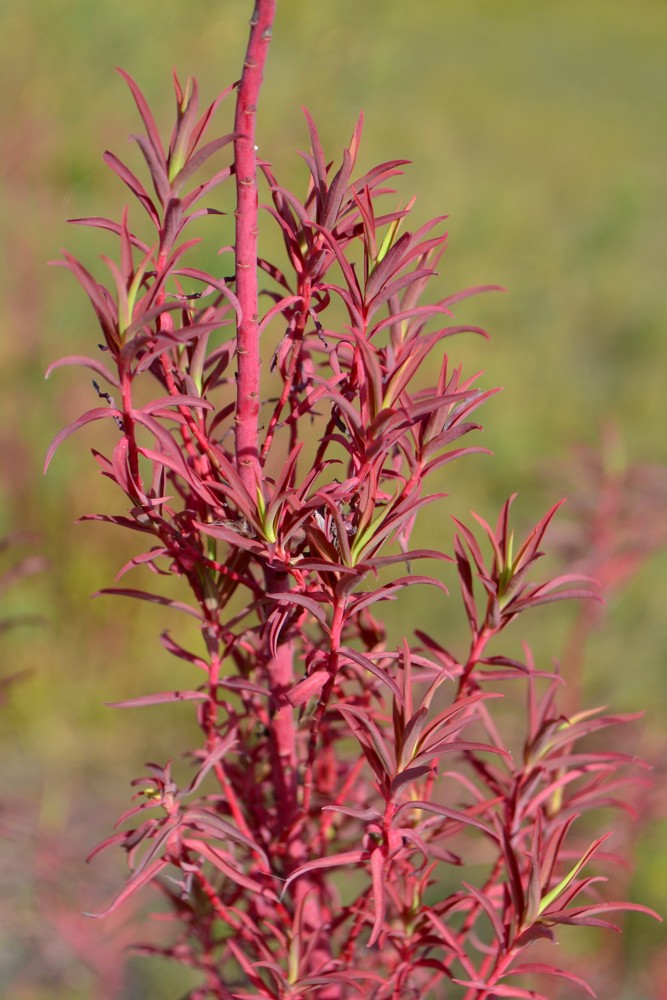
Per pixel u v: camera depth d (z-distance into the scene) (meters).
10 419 1.83
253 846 0.63
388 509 0.61
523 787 0.66
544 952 1.03
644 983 1.18
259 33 0.59
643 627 1.87
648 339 3.32
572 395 2.95
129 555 1.81
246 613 0.64
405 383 0.61
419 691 1.05
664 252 4.11
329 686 0.62
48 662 1.74
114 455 0.60
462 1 9.16
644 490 1.33
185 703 1.77
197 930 0.70
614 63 7.89
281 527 0.61
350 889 1.11
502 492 2.39
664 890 1.25
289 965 0.64
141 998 1.18
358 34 2.86
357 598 0.61
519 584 0.63
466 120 5.68
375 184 0.62
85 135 2.29
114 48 2.50
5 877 1.19
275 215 0.62
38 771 1.64
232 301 0.59
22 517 1.79
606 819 1.22
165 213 0.60
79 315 1.97
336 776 0.72
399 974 0.66
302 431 1.61
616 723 0.67
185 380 0.63
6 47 2.33
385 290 0.61
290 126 2.65
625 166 5.27
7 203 2.05
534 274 3.63
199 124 0.60
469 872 1.35
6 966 1.21
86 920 1.09
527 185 4.76
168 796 0.63
